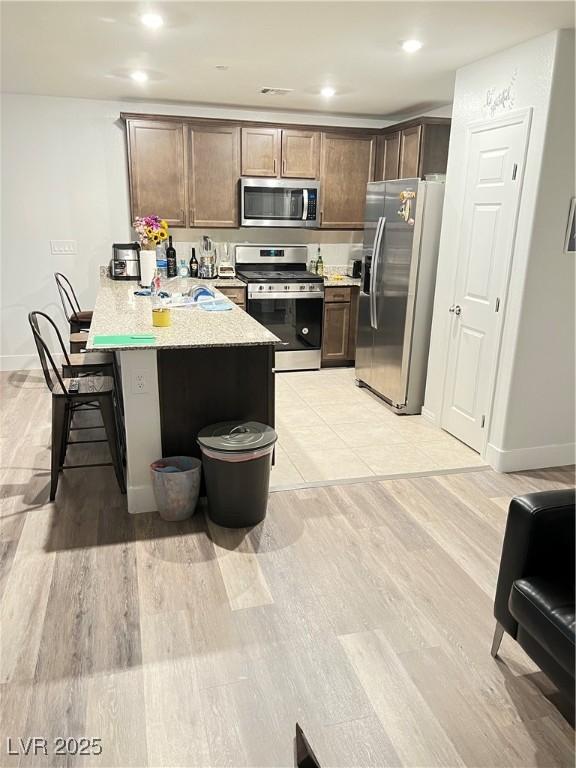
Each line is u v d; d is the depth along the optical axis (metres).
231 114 5.07
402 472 3.33
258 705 1.73
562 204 2.97
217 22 2.77
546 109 2.81
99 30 2.94
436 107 4.82
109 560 2.42
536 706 1.76
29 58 3.49
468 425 3.69
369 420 4.16
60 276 5.13
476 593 2.27
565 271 3.10
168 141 4.75
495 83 3.20
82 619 2.07
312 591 2.26
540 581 1.70
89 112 4.82
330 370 5.45
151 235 4.14
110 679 1.81
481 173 3.35
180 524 2.72
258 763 1.56
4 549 2.48
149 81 4.07
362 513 2.86
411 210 3.91
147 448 2.79
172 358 2.73
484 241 3.37
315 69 3.63
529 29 2.73
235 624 2.07
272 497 3.01
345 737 1.64
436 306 3.95
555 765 1.57
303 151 5.04
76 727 1.65
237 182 4.99
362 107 4.88
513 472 3.38
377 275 4.45
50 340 5.26
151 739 1.62
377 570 2.40
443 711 1.73
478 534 2.70
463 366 3.69
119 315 3.27
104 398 2.87
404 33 2.87
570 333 3.24
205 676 1.83
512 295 3.15
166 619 2.08
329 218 5.27
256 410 2.95
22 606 2.13
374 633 2.04
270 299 5.04
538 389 3.28
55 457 2.87
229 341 2.69
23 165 4.82
